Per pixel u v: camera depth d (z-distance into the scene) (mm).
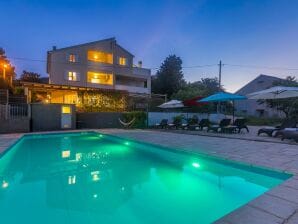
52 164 7703
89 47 30359
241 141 10297
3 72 24047
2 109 15055
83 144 12336
